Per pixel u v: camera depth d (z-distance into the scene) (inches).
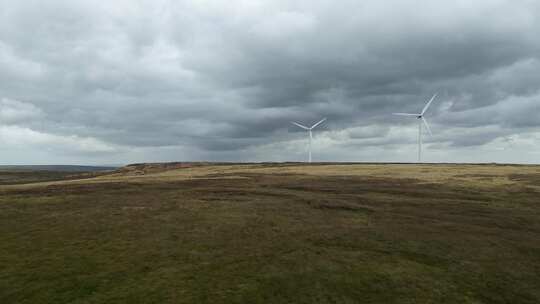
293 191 2492.6
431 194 2311.8
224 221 1599.4
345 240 1326.3
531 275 1043.9
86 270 1037.2
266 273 1012.5
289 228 1487.5
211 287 923.4
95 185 2874.0
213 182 3088.1
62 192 2447.1
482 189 2477.9
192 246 1251.2
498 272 1057.5
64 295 882.1
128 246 1253.1
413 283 969.5
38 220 1616.6
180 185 2876.5
